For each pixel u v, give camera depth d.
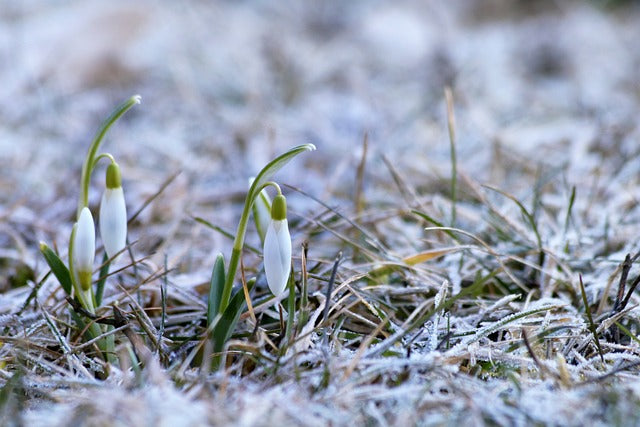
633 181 0.57
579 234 0.50
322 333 0.43
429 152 0.70
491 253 0.47
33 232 0.54
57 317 0.45
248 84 0.94
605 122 0.70
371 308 0.44
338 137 0.76
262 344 0.41
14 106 0.83
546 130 0.75
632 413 0.38
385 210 0.54
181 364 0.42
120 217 0.41
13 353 0.42
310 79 1.00
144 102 0.89
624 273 0.44
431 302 0.46
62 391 0.40
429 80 0.98
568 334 0.44
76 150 0.72
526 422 0.38
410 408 0.38
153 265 0.48
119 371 0.41
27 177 0.63
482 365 0.42
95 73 0.97
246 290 0.41
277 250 0.40
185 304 0.47
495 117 0.81
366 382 0.41
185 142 0.76
